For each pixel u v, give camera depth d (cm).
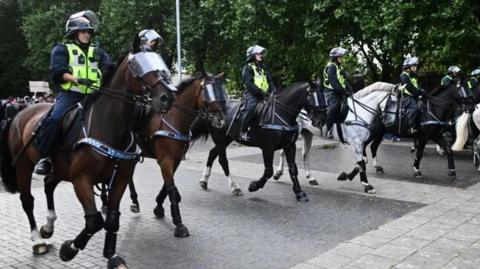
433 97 1041
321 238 635
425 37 1468
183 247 602
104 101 467
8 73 3716
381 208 791
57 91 506
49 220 605
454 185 970
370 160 1338
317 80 835
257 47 866
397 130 1055
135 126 689
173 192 666
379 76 2147
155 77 439
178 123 679
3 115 1516
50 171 509
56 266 534
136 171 1185
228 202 851
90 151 454
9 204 844
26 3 3181
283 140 839
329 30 1770
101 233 653
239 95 2302
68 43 499
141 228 692
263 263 541
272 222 717
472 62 1425
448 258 539
